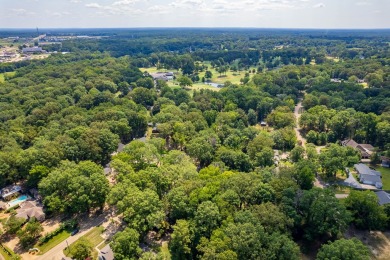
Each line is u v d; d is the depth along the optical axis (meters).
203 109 184.25
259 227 74.19
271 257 69.75
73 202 93.00
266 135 145.12
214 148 130.00
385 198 100.00
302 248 84.56
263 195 87.50
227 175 99.50
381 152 138.88
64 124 147.12
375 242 87.25
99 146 128.12
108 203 96.75
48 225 93.06
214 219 79.19
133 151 118.44
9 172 108.56
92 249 81.38
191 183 91.62
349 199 92.94
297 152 127.50
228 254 67.25
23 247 84.31
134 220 80.81
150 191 89.12
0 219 92.38
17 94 193.00
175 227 77.62
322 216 82.00
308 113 172.50
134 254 75.00
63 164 105.62
